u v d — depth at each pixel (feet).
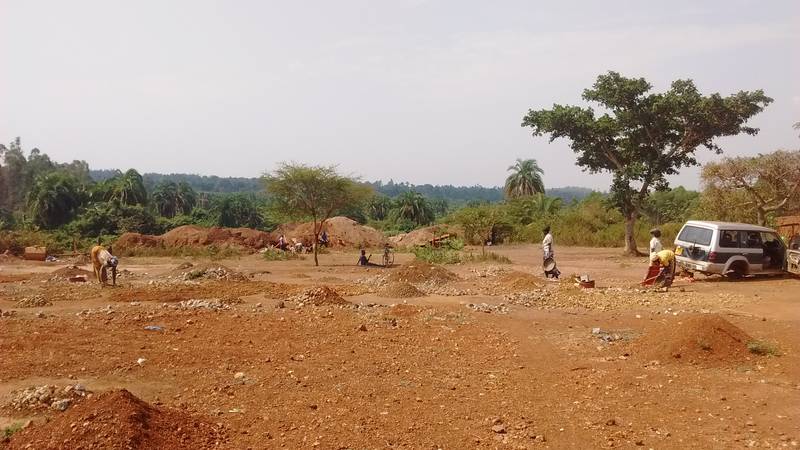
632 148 99.45
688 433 19.69
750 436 19.36
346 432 19.60
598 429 20.10
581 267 84.43
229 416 21.07
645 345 30.94
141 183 301.43
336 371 27.25
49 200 229.45
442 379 26.22
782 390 23.97
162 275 74.90
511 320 40.40
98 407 18.40
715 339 29.12
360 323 38.50
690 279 60.80
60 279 69.05
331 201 97.04
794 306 44.01
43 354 29.50
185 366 27.84
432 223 302.86
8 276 75.36
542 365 28.76
